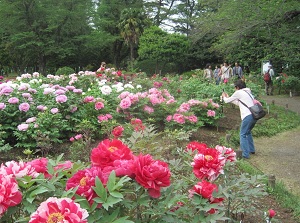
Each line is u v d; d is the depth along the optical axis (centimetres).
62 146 709
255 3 1393
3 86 777
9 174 206
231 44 1678
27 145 664
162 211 226
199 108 959
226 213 344
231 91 1223
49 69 4128
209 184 254
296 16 1521
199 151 302
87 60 4394
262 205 477
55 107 755
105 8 4266
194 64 3994
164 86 1299
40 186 205
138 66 4128
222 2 1605
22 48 3566
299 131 1113
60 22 3675
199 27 1820
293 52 1563
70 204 175
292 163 753
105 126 668
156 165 209
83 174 214
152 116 841
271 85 2155
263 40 1816
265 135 1033
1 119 712
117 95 938
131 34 3922
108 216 198
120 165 217
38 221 170
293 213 462
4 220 201
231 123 1084
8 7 3512
